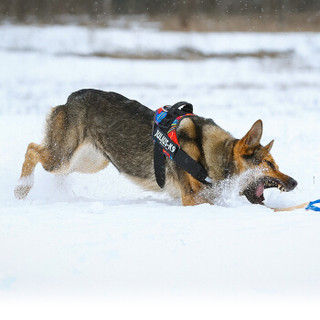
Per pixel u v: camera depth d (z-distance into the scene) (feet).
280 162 48.06
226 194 33.09
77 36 177.99
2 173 42.75
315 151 53.16
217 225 26.40
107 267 21.52
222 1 225.56
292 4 224.33
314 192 36.88
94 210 29.63
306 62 159.74
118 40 175.01
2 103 87.66
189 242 23.99
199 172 31.83
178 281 20.29
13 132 62.03
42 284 20.16
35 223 27.07
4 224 26.89
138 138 34.91
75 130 37.24
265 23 208.13
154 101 89.30
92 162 38.60
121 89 106.42
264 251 22.94
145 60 158.81
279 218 27.66
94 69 138.10
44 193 39.09
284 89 115.14
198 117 33.86
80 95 37.76
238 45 174.19
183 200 32.83
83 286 19.98
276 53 169.07
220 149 32.35
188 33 190.49
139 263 21.86
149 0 236.22
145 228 25.96
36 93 100.32
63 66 140.87
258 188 32.19
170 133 32.48
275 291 19.44
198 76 134.31
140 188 35.88
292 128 68.03
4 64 140.56
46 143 38.04
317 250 23.00
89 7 223.30
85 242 24.08
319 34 191.52
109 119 36.06
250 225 26.40
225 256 22.47
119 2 238.48
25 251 23.16
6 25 192.13
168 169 33.55
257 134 31.30
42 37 175.42
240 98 99.96
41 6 216.13
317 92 110.73
